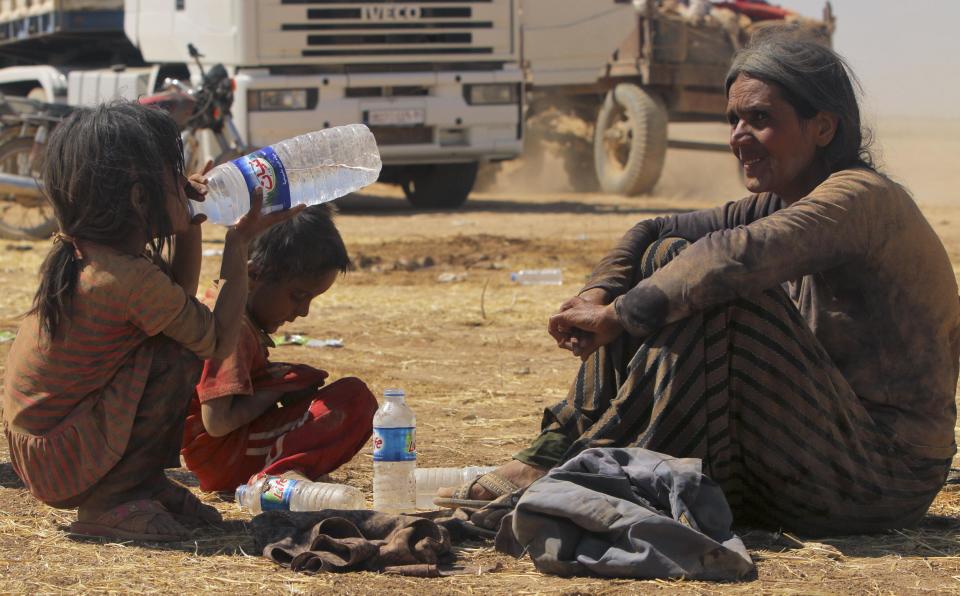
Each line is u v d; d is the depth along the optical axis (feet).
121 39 57.11
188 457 13.21
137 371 11.01
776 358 10.72
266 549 10.55
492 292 30.96
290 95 48.91
